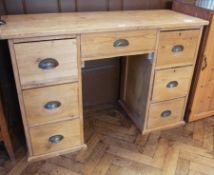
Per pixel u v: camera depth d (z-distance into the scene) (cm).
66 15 141
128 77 182
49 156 145
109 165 142
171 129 175
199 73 161
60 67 120
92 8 156
